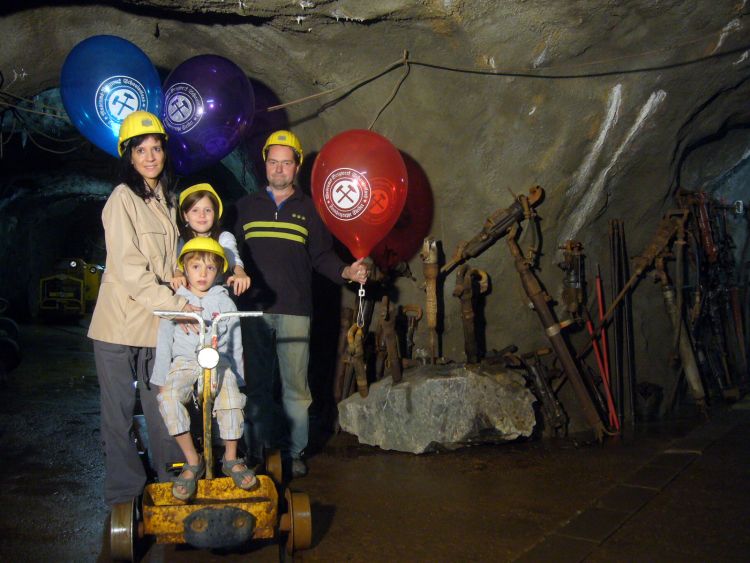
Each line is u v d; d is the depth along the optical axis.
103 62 5.07
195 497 3.45
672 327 6.97
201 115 5.14
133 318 3.90
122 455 3.96
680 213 6.84
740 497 4.30
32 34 6.10
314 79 6.20
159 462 4.00
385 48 5.82
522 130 5.98
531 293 6.05
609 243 6.77
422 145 6.16
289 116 6.66
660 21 5.52
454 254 6.26
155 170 4.01
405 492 4.55
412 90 5.98
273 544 3.79
